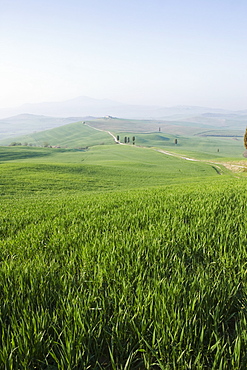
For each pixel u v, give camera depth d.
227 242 5.74
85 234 6.98
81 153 145.75
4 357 2.57
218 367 2.60
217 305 3.20
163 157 128.75
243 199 11.34
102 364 2.88
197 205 10.09
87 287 4.05
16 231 8.87
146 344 2.78
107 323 3.19
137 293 3.57
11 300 3.62
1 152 131.25
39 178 53.91
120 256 5.07
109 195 19.94
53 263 4.98
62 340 2.97
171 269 4.49
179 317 2.95
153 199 13.25
